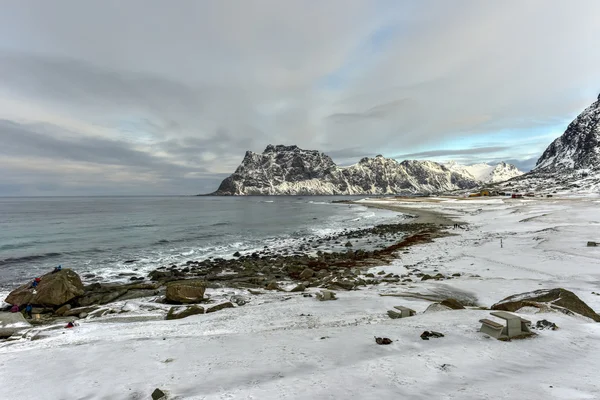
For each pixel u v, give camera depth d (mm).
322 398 4977
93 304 16797
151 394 5758
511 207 73688
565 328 8086
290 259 29047
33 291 16609
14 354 8805
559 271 17984
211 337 9148
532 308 9758
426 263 23875
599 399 4496
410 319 9625
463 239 34438
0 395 6348
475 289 15219
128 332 10383
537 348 6809
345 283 17391
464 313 10008
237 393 5371
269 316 11445
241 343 8352
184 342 8781
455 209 84625
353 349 7254
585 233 28734
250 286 19609
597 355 6422
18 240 40312
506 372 5691
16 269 26234
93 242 39312
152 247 36812
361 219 70562
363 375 5750
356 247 35781
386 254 29688
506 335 7473
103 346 8891
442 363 6148
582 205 63531
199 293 16031
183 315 12766
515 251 24609
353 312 11508
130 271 25781
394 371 5859
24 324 12734
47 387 6574
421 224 55000
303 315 11336
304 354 7184
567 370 5672
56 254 32094
